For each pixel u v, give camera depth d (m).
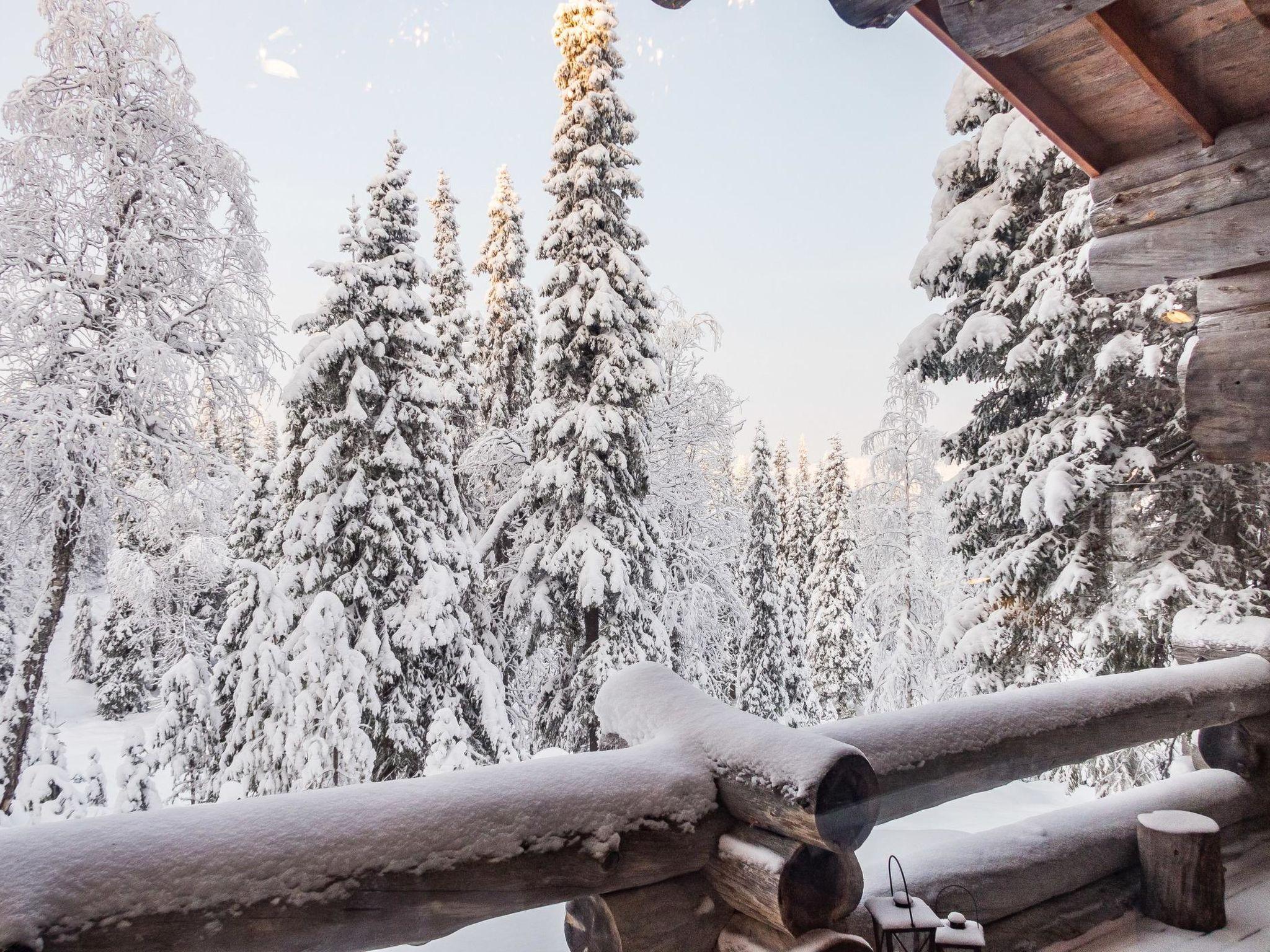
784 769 1.65
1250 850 2.98
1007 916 2.30
